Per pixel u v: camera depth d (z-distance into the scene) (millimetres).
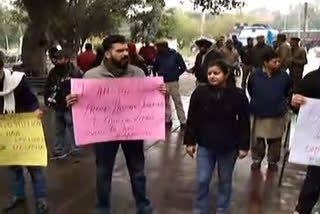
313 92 4766
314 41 40062
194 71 11539
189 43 68562
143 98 4945
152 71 12180
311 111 4734
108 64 4930
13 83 5234
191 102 5207
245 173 7398
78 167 7789
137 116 4961
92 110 4875
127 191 6469
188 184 6789
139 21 35562
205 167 5195
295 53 14562
